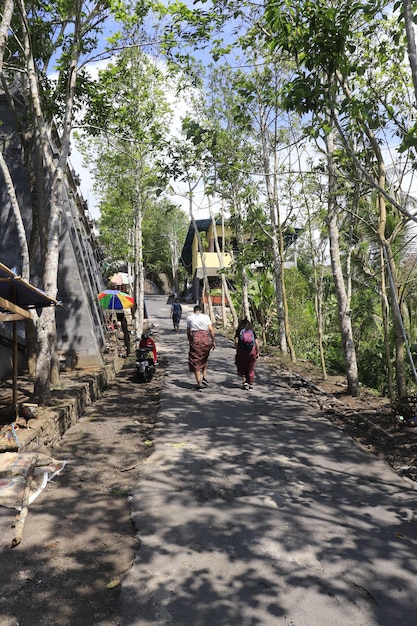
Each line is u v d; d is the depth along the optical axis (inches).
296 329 797.9
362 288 656.4
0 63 281.7
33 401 320.5
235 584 149.9
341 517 196.5
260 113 585.0
